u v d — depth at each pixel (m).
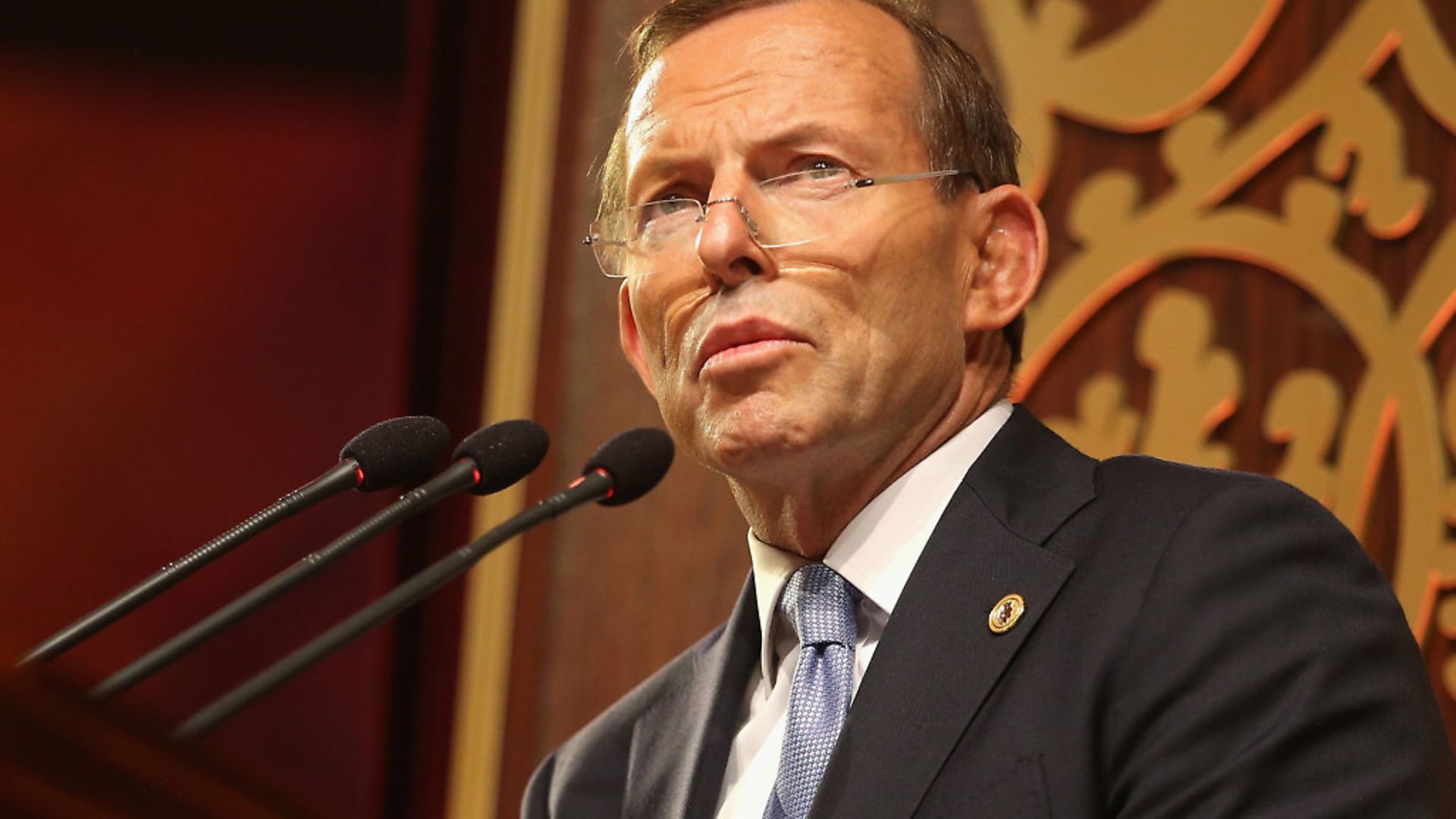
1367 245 9.26
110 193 12.71
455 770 10.69
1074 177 9.91
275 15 12.83
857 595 6.18
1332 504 9.04
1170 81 9.77
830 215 6.05
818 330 5.92
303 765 11.58
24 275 12.60
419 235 11.64
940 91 6.52
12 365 12.46
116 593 12.11
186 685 11.86
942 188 6.34
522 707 10.65
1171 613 5.29
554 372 10.93
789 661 6.35
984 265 6.59
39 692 2.33
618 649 10.55
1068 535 5.78
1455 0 9.29
